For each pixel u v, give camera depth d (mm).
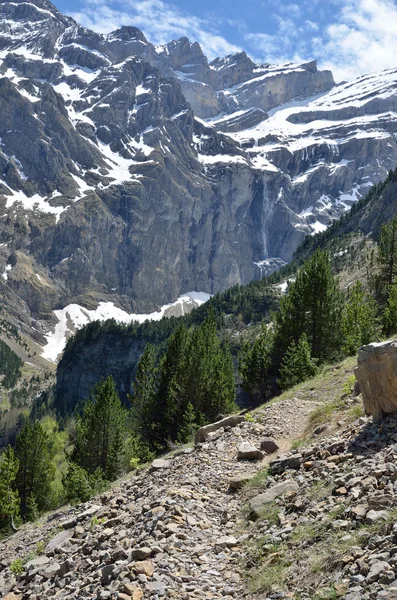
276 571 9695
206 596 9758
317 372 42281
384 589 7426
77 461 58469
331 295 55781
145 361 64875
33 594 12547
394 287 57312
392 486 10617
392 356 14812
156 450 54688
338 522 10109
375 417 15367
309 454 15266
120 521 15461
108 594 10188
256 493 14500
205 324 69875
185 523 13266
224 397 54125
